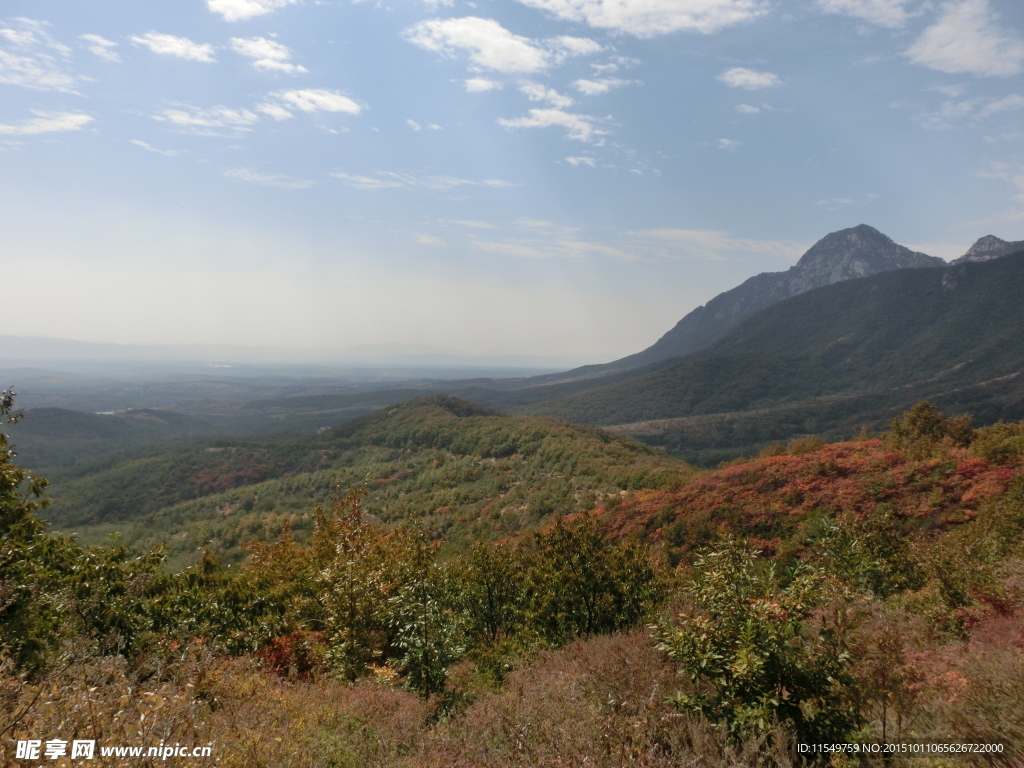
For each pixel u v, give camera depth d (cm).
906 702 389
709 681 452
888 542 1084
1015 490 1792
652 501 3231
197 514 7200
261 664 779
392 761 462
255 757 396
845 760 356
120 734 334
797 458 2995
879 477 2381
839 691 397
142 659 624
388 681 782
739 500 2727
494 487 6162
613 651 635
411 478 7625
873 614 461
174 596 836
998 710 380
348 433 10612
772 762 368
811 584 434
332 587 927
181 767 327
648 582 1049
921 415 3422
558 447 6719
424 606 805
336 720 561
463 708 645
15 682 365
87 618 688
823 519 572
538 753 383
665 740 395
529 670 737
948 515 1945
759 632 424
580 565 1048
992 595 709
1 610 554
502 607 1262
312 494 7462
